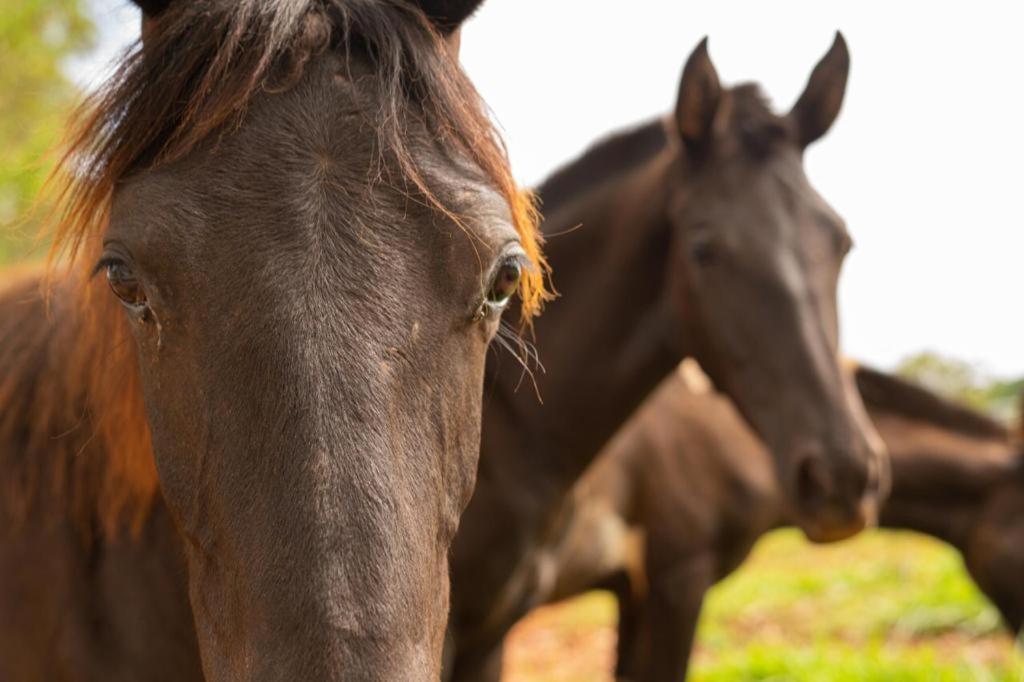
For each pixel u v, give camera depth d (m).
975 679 5.65
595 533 4.39
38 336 2.29
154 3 1.71
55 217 1.85
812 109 3.58
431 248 1.47
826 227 3.38
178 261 1.43
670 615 4.78
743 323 3.27
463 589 3.29
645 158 3.65
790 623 7.59
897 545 10.06
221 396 1.39
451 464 1.50
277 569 1.30
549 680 6.68
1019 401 6.06
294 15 1.54
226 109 1.47
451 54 1.69
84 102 1.72
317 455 1.32
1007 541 5.52
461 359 1.51
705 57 3.38
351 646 1.25
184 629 2.14
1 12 8.65
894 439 5.70
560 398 3.43
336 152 1.48
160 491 2.10
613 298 3.51
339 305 1.39
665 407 4.87
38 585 2.15
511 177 1.67
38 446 2.19
